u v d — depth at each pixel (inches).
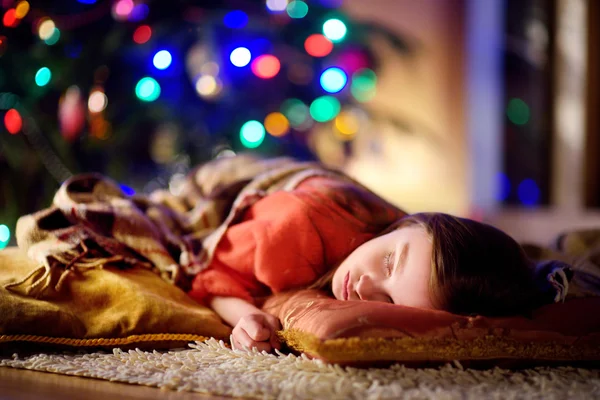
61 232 48.9
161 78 84.3
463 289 39.4
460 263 39.9
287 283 49.6
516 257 41.6
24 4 74.4
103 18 81.1
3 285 43.8
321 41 85.6
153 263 50.9
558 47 125.1
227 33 82.8
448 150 117.3
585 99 121.1
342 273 45.8
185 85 85.2
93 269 47.0
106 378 36.8
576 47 121.6
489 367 38.1
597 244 59.7
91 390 34.3
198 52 79.0
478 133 120.8
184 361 39.6
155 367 38.8
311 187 53.2
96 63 79.7
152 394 33.7
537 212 118.9
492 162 123.7
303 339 37.6
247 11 85.0
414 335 36.0
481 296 39.4
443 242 41.1
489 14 121.0
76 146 85.1
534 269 43.9
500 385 35.5
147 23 81.4
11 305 42.1
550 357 38.8
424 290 40.4
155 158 93.6
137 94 80.1
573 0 121.7
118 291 45.2
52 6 79.1
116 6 76.8
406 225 45.4
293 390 32.7
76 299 44.9
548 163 129.1
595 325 39.7
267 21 84.0
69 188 54.0
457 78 117.5
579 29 121.0
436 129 116.9
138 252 50.6
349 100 91.3
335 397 31.7
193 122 86.5
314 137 93.1
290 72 89.9
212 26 79.8
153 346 44.1
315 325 36.6
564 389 34.9
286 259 49.4
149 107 83.7
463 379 35.6
